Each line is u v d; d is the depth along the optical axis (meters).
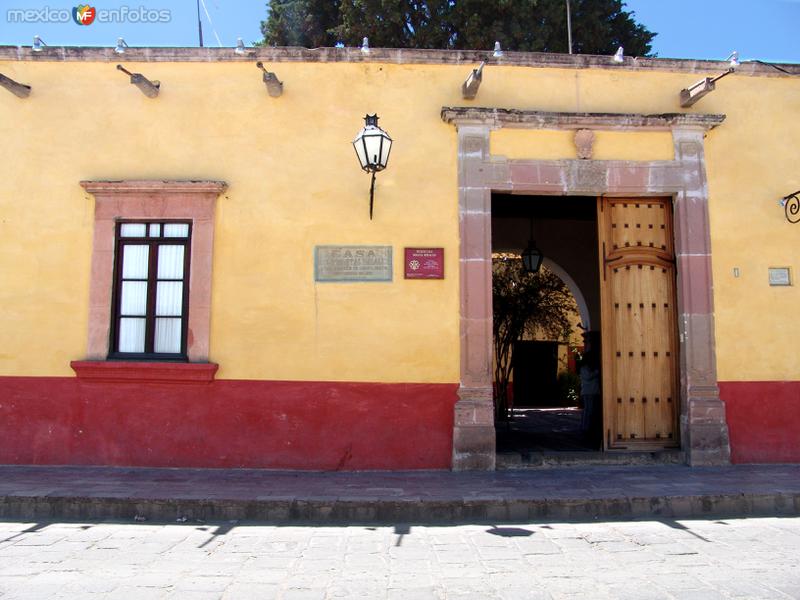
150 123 8.55
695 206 8.70
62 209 8.40
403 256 8.39
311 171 8.48
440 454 8.17
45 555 5.22
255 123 8.55
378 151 7.57
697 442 8.36
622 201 8.96
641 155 8.74
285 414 8.17
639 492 6.91
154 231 8.45
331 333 8.28
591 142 8.66
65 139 8.51
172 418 8.14
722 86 9.00
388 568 4.93
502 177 8.54
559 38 16.95
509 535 5.90
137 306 8.39
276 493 6.82
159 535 5.88
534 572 4.82
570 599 4.26
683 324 8.59
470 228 8.44
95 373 8.08
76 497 6.55
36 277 8.30
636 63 8.93
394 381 8.23
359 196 8.46
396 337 8.29
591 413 10.58
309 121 8.56
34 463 8.10
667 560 5.12
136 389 8.17
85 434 8.12
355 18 16.94
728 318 8.61
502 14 16.19
